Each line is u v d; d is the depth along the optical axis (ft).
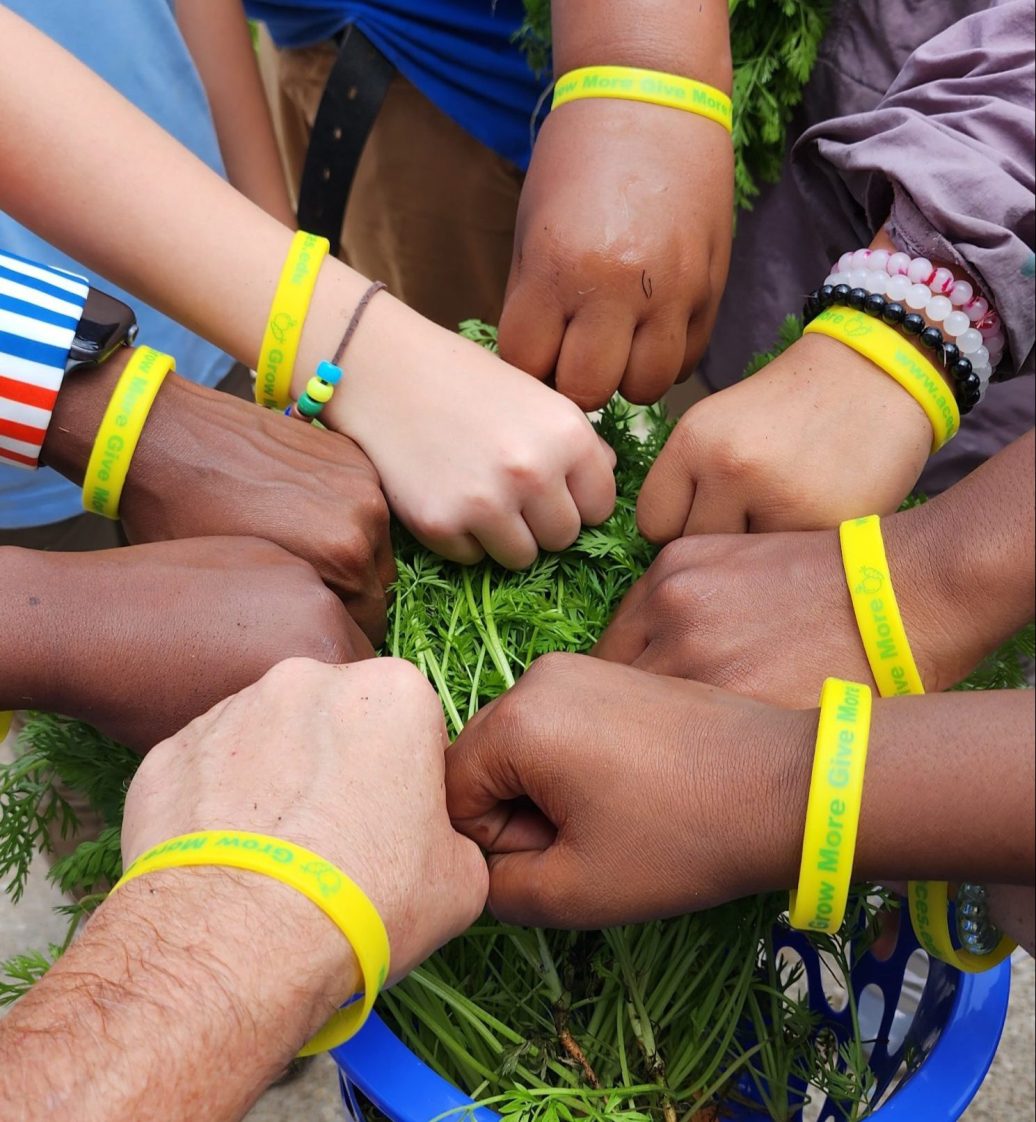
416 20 3.93
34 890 4.44
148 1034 1.47
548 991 2.51
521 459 2.50
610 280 2.52
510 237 4.63
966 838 1.63
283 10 4.40
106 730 2.20
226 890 1.62
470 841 2.03
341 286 2.74
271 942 1.58
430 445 2.60
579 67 2.67
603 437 3.15
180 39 3.77
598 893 1.89
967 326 2.48
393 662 2.04
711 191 2.65
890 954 2.80
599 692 1.94
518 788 1.98
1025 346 2.63
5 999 2.48
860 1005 3.23
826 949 2.63
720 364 3.98
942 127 2.60
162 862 1.67
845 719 1.69
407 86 4.29
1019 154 2.55
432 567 2.85
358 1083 2.09
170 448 2.45
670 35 2.58
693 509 2.55
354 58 4.06
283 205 4.59
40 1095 1.39
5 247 3.54
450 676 2.72
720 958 2.74
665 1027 2.68
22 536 3.89
